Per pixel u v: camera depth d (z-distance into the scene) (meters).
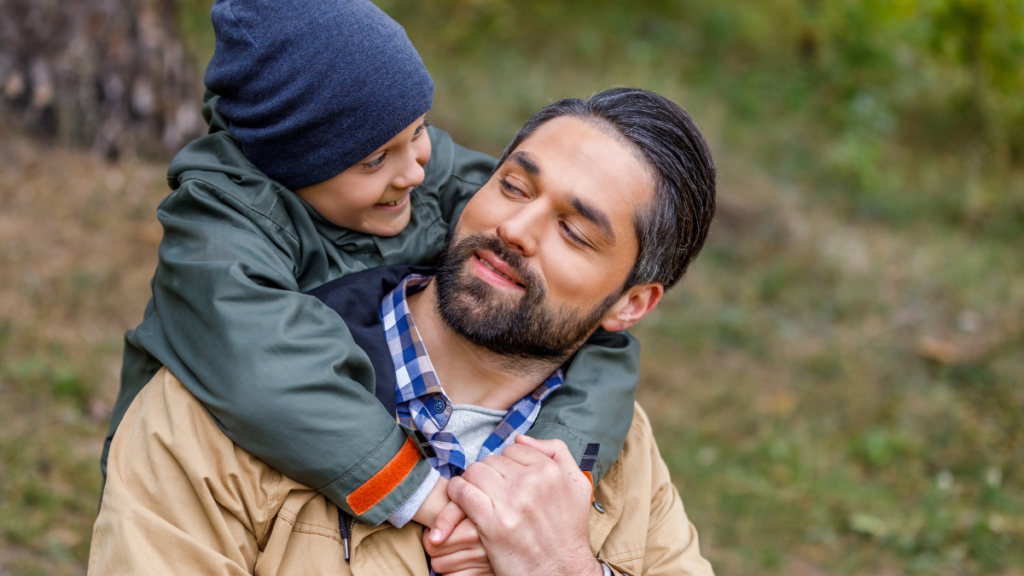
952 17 7.70
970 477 4.04
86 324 3.63
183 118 4.93
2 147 4.50
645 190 1.60
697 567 1.72
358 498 1.38
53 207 4.20
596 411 1.62
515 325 1.54
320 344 1.39
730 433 4.20
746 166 6.96
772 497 3.80
